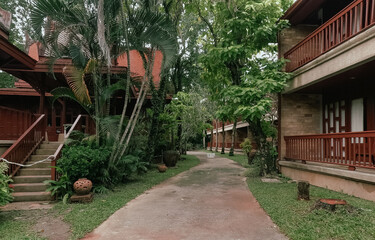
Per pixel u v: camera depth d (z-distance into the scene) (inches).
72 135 344.8
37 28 291.7
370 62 242.4
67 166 274.7
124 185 347.9
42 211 232.5
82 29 313.3
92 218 202.7
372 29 219.6
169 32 333.7
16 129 345.4
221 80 484.4
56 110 569.3
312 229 168.9
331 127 391.9
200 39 523.2
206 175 454.9
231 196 283.4
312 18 413.7
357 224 173.0
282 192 287.9
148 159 523.5
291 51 390.0
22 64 383.6
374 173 242.4
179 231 177.2
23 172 312.3
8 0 745.6
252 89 340.8
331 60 285.1
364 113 325.7
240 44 387.2
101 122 306.3
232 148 940.6
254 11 388.8
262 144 422.9
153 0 358.0
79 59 326.0
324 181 311.4
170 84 833.5
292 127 415.8
